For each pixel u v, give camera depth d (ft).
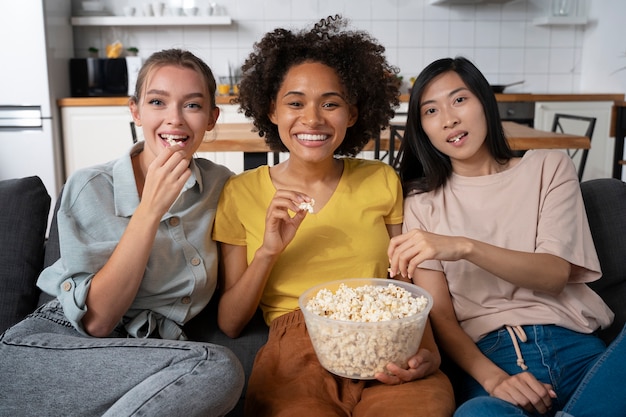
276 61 4.77
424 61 16.25
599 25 15.74
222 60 15.87
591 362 4.32
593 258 4.55
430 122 4.83
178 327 4.64
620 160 13.96
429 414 3.64
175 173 4.02
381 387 3.92
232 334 4.85
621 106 13.80
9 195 5.13
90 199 4.40
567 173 4.78
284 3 15.72
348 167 5.04
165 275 4.50
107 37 15.56
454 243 4.14
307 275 4.70
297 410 3.75
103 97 14.42
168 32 15.67
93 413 3.71
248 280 4.48
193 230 4.62
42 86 13.42
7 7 13.02
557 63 16.52
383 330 3.70
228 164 14.24
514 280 4.29
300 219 4.38
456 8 16.06
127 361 3.72
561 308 4.54
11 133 13.51
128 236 4.03
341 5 15.84
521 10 16.17
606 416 3.76
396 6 15.94
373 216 4.82
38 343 3.90
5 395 3.77
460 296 4.72
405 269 4.18
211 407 3.59
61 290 4.14
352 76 4.66
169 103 4.39
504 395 3.96
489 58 16.35
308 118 4.50
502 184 4.84
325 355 3.88
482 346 4.57
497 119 4.87
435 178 4.97
